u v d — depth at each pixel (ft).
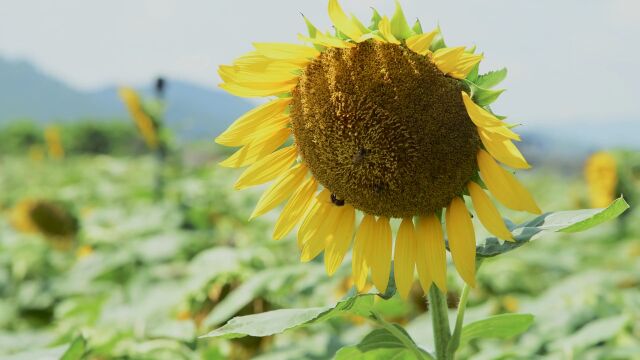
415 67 2.69
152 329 3.74
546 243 8.16
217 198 8.64
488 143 2.59
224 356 3.96
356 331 4.22
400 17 2.66
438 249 2.76
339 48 2.78
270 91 2.88
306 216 2.99
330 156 2.79
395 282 2.82
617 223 8.93
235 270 4.12
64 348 3.04
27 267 7.61
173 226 7.45
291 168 3.00
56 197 11.02
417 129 2.68
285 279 3.96
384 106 2.70
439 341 2.78
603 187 9.05
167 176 10.32
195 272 4.21
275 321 2.57
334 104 2.75
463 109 2.67
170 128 9.44
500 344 4.26
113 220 8.29
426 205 2.75
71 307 4.35
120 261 6.13
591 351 3.73
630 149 9.52
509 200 2.58
